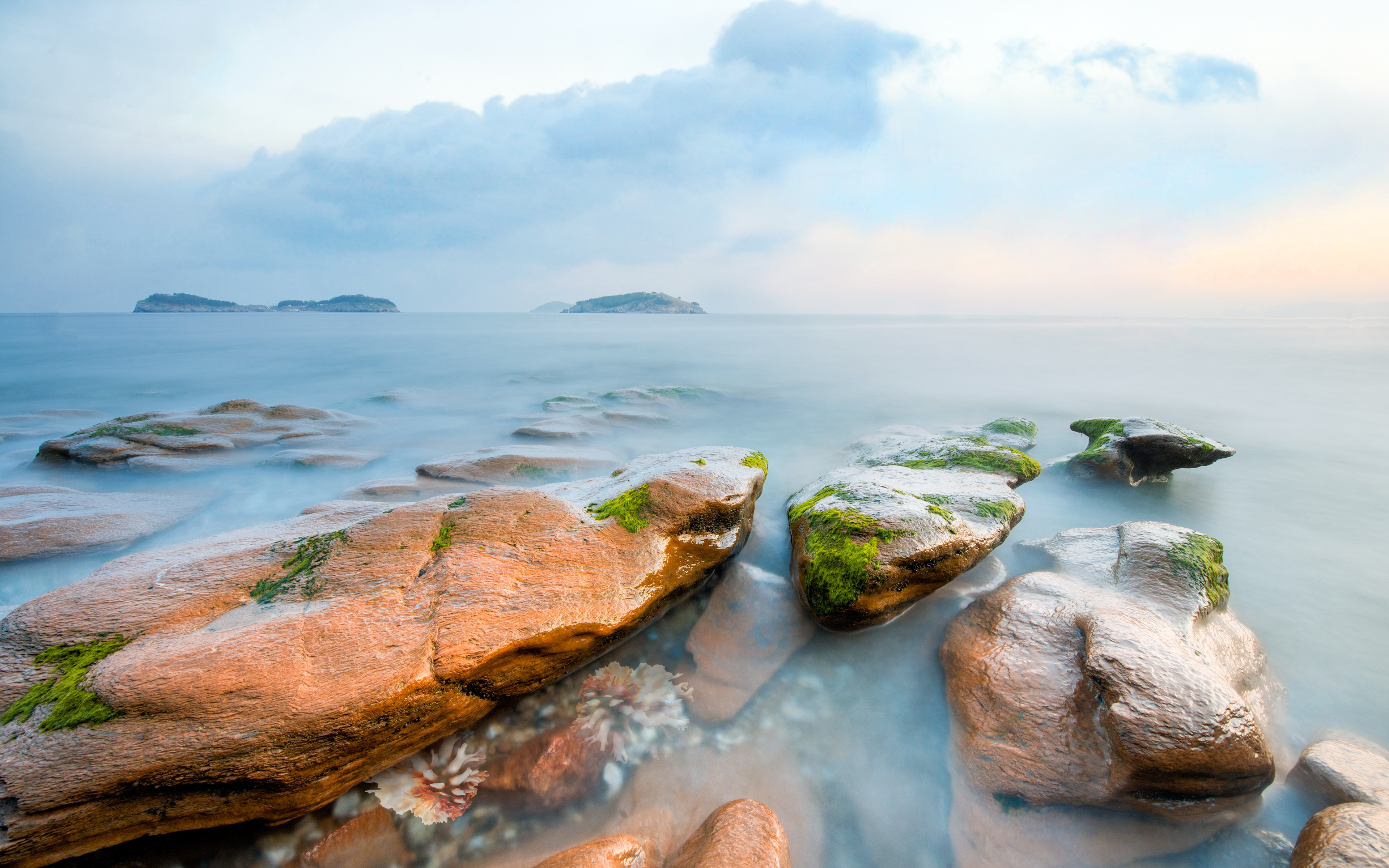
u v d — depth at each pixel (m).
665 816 3.91
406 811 3.71
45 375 25.91
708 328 72.00
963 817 3.89
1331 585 6.96
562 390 21.52
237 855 3.45
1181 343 42.09
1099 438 10.27
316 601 4.02
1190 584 5.23
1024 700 4.26
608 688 4.70
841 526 5.64
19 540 6.71
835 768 4.29
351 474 10.48
